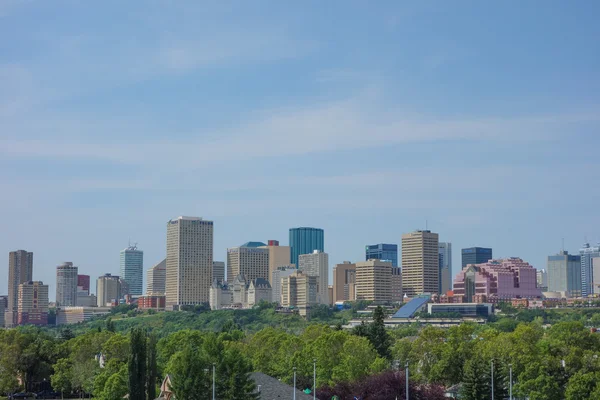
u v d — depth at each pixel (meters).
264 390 178.00
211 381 168.12
